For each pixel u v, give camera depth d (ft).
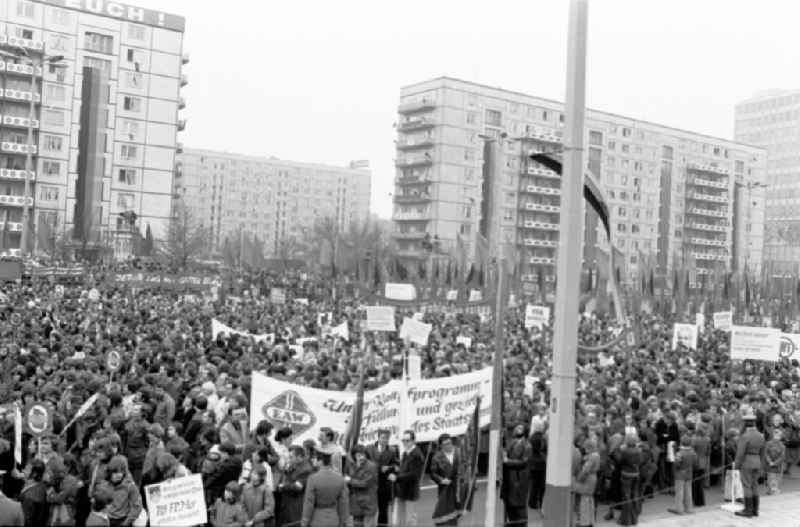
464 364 67.21
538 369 70.69
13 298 120.26
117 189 328.90
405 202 387.34
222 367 58.65
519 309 155.94
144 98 333.83
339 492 34.60
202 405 45.85
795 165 506.07
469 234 374.43
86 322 90.33
